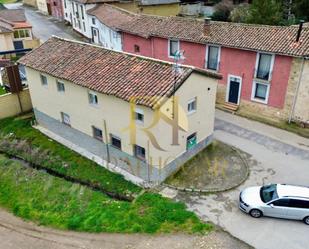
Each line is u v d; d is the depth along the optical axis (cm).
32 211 1914
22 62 2547
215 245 1633
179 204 1892
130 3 4903
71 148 2492
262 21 3931
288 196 1756
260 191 1869
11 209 1959
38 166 2341
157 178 2047
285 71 2612
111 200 1959
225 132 2634
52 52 2525
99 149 2342
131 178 2145
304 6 4366
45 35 5325
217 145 2448
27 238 1736
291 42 2575
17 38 4666
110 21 3934
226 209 1867
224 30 2942
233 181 2078
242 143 2486
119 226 1756
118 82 2033
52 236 1738
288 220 1797
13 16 4869
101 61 2258
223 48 2878
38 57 2528
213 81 2184
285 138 2550
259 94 2861
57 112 2541
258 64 2731
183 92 1962
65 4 5744
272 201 1769
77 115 2367
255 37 2752
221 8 5222
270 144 2475
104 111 2128
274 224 1770
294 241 1661
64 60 2389
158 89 1888
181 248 1620
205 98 2183
